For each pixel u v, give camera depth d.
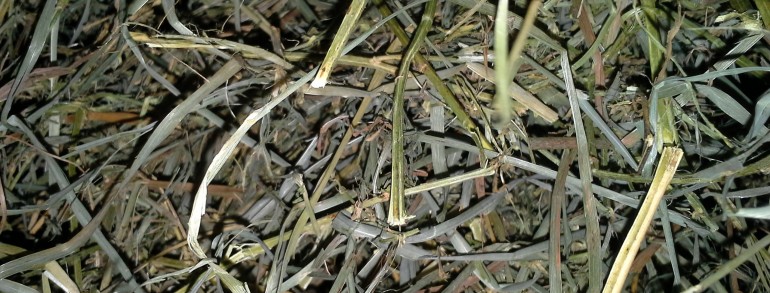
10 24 0.44
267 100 0.41
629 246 0.36
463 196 0.41
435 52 0.41
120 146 0.43
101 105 0.44
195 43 0.40
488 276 0.40
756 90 0.40
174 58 0.42
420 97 0.41
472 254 0.40
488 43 0.41
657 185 0.36
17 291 0.39
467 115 0.39
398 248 0.40
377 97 0.42
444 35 0.41
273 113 0.43
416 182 0.41
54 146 0.43
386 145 0.40
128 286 0.41
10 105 0.41
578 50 0.42
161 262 0.42
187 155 0.44
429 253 0.40
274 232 0.42
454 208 0.41
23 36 0.45
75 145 0.43
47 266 0.40
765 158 0.38
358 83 0.42
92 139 0.44
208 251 0.42
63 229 0.43
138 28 0.44
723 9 0.41
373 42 0.42
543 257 0.40
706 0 0.41
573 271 0.41
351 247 0.40
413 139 0.40
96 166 0.43
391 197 0.37
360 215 0.40
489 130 0.39
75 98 0.44
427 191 0.41
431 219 0.41
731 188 0.40
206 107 0.43
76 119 0.44
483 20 0.41
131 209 0.42
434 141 0.40
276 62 0.40
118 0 0.44
